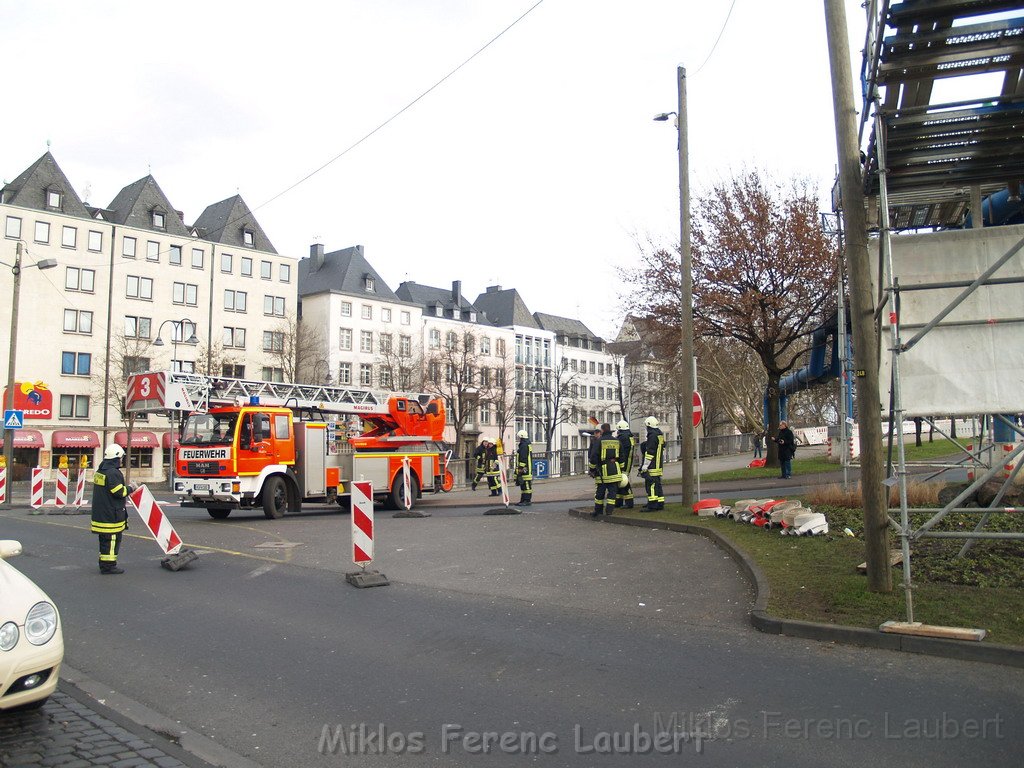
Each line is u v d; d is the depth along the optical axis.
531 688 5.86
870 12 7.18
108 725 5.19
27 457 52.91
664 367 31.23
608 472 16.41
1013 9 6.62
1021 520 11.27
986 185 9.34
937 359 7.79
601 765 4.51
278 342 62.03
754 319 25.41
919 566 8.86
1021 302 7.73
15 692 4.91
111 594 9.54
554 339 90.06
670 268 26.33
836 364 24.45
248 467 18.62
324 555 12.51
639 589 9.32
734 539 11.82
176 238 61.06
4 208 52.72
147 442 57.03
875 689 5.65
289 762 4.66
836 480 20.97
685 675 6.08
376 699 5.71
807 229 24.23
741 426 48.91
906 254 8.00
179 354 59.97
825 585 8.45
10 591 5.20
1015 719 5.03
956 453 25.17
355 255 73.06
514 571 10.73
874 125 7.41
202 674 6.38
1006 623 6.79
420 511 21.62
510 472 38.62
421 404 24.03
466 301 84.25
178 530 16.38
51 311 54.38
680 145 16.53
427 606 8.70
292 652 6.95
